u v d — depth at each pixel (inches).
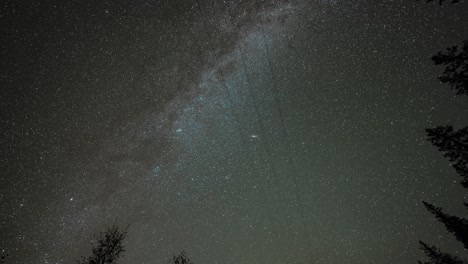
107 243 476.4
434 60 232.7
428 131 273.3
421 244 405.1
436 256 384.8
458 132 256.5
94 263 449.7
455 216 318.3
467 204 310.3
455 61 224.7
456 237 313.6
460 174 265.1
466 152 256.5
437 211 334.0
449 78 228.8
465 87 223.0
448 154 266.2
